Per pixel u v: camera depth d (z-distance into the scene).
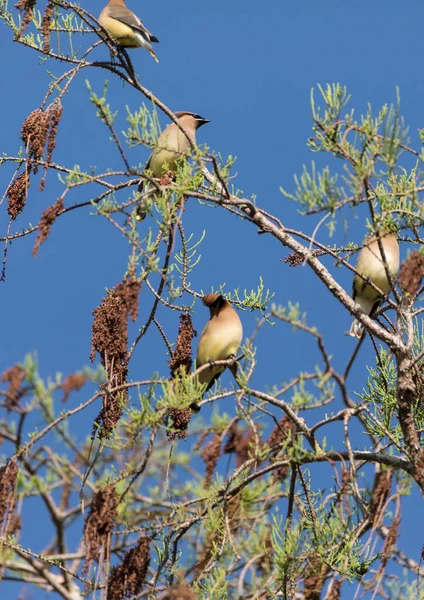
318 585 10.16
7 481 9.99
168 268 10.59
